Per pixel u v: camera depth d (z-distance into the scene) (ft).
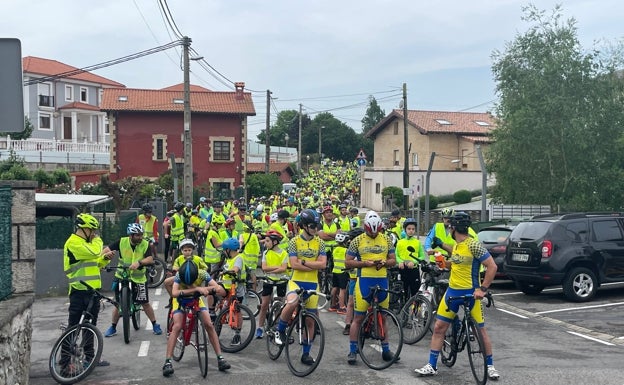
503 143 103.86
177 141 146.82
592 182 100.63
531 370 26.63
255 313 38.63
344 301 39.75
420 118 188.75
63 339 26.08
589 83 99.35
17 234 24.63
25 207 24.81
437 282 32.89
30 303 23.95
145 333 34.68
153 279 51.65
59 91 218.59
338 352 30.17
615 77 101.81
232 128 148.87
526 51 102.32
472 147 180.45
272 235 31.96
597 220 46.21
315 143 381.19
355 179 215.92
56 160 151.43
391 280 35.14
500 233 54.49
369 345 27.48
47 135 213.46
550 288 52.39
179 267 26.89
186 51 82.99
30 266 24.79
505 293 49.83
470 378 25.58
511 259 46.98
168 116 146.51
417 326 31.78
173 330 26.50
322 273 44.55
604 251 45.42
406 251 34.68
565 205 101.81
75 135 214.07
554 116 100.32
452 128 183.11
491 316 40.24
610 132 100.07
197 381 25.43
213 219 60.34
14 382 22.18
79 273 27.50
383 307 27.68
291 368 26.55
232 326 30.27
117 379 25.86
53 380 25.96
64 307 43.45
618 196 101.19
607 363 27.99
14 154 132.16
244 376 26.11
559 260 44.32
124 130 145.48
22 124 18.42
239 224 57.47
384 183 174.09
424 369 25.75
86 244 27.66
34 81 89.40
